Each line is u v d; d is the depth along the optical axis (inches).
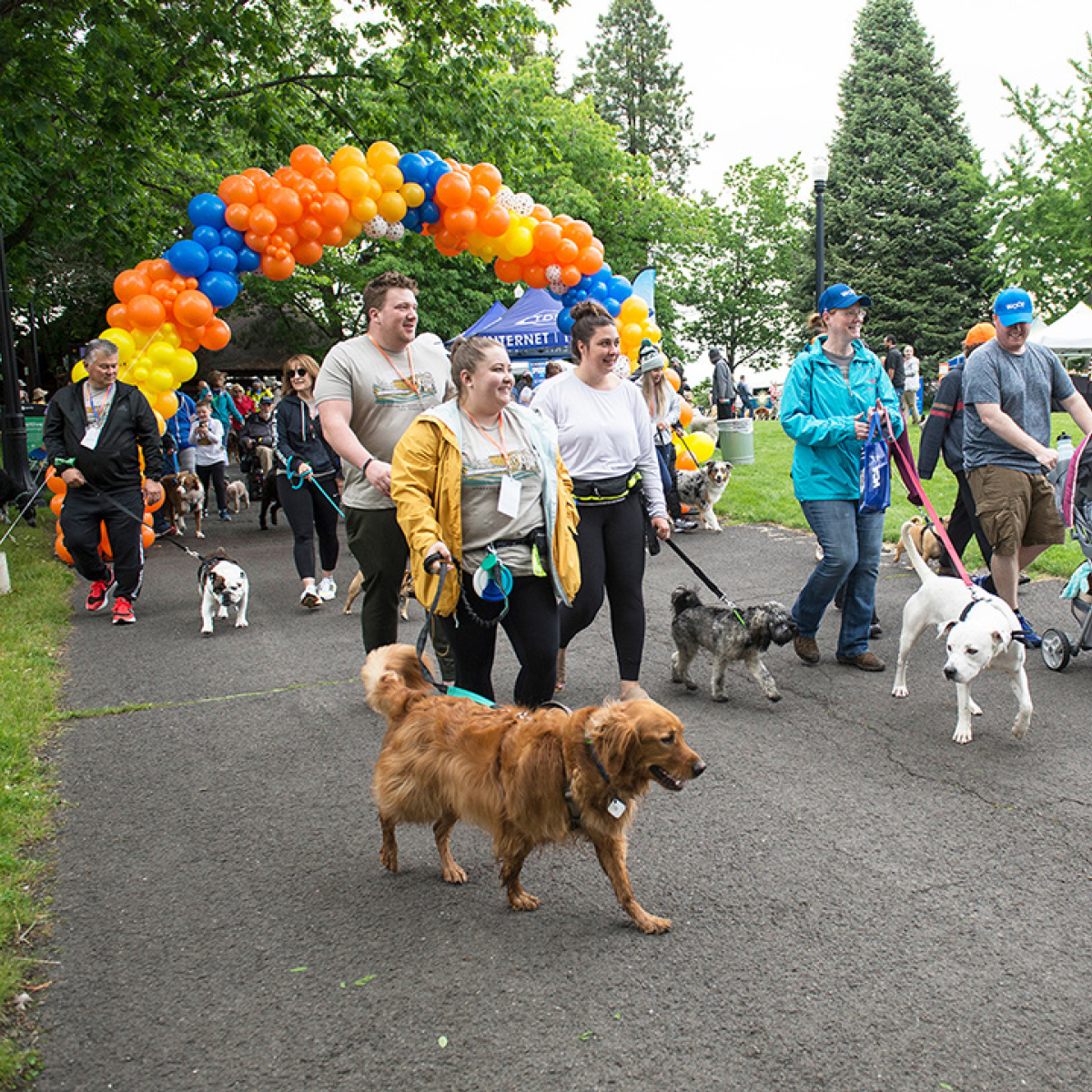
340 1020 108.7
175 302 337.4
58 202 575.5
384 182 350.0
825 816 156.9
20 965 119.7
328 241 349.4
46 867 145.3
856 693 218.5
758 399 1523.1
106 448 305.0
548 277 408.5
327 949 123.0
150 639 287.7
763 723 202.1
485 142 599.2
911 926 124.7
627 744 115.5
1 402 641.0
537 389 200.2
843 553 223.5
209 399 580.4
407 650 145.3
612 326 194.4
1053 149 1331.2
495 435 151.3
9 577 364.2
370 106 589.0
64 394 310.0
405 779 134.3
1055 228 1317.7
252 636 289.0
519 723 126.0
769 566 361.1
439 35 564.7
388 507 184.9
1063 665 227.3
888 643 256.4
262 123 564.1
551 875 140.9
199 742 198.7
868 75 1598.2
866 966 116.4
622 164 1379.2
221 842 153.8
